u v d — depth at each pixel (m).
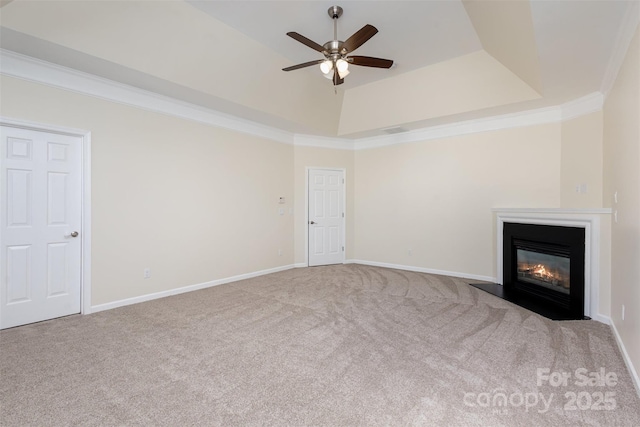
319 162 5.89
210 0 2.79
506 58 3.39
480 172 4.68
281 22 3.14
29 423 1.58
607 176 3.23
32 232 2.92
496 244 4.37
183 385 1.92
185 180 4.05
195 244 4.16
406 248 5.50
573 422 1.58
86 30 2.59
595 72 2.95
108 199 3.34
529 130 4.26
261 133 5.09
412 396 1.80
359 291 4.07
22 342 2.52
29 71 2.80
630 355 2.11
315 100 4.77
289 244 5.65
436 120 4.70
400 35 3.35
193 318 3.08
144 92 3.58
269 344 2.49
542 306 3.41
